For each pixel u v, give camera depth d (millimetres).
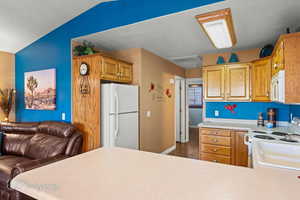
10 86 3699
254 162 1384
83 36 2711
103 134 2705
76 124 2873
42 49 3287
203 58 3711
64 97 3006
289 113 2846
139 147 3244
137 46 3199
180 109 5434
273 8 1814
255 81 2898
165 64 4230
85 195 786
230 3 1725
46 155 2541
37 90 3359
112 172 1038
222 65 3188
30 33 3143
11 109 3680
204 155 3062
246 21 2119
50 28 3049
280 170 1089
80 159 1259
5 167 2281
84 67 2734
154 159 1267
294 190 829
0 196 2146
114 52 3529
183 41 2908
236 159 2807
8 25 2869
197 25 2281
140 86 3270
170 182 916
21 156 2824
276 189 839
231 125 3057
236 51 3400
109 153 1404
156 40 2854
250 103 3234
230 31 2068
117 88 2715
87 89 2750
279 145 1838
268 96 2641
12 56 3752
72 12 2668
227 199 755
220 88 3211
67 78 2963
